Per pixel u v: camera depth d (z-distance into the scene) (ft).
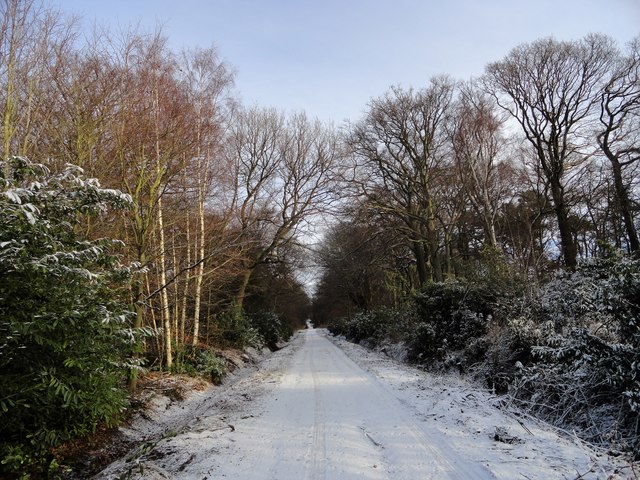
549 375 25.54
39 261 15.31
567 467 14.60
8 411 16.01
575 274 30.37
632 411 20.34
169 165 37.40
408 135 86.53
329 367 49.73
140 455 18.85
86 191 18.92
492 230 69.72
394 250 101.19
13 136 27.37
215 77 43.80
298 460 17.17
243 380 44.50
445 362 43.75
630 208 75.46
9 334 15.31
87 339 17.79
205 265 53.42
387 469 15.88
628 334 21.47
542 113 78.23
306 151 86.53
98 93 30.91
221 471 16.05
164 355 44.73
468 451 16.88
